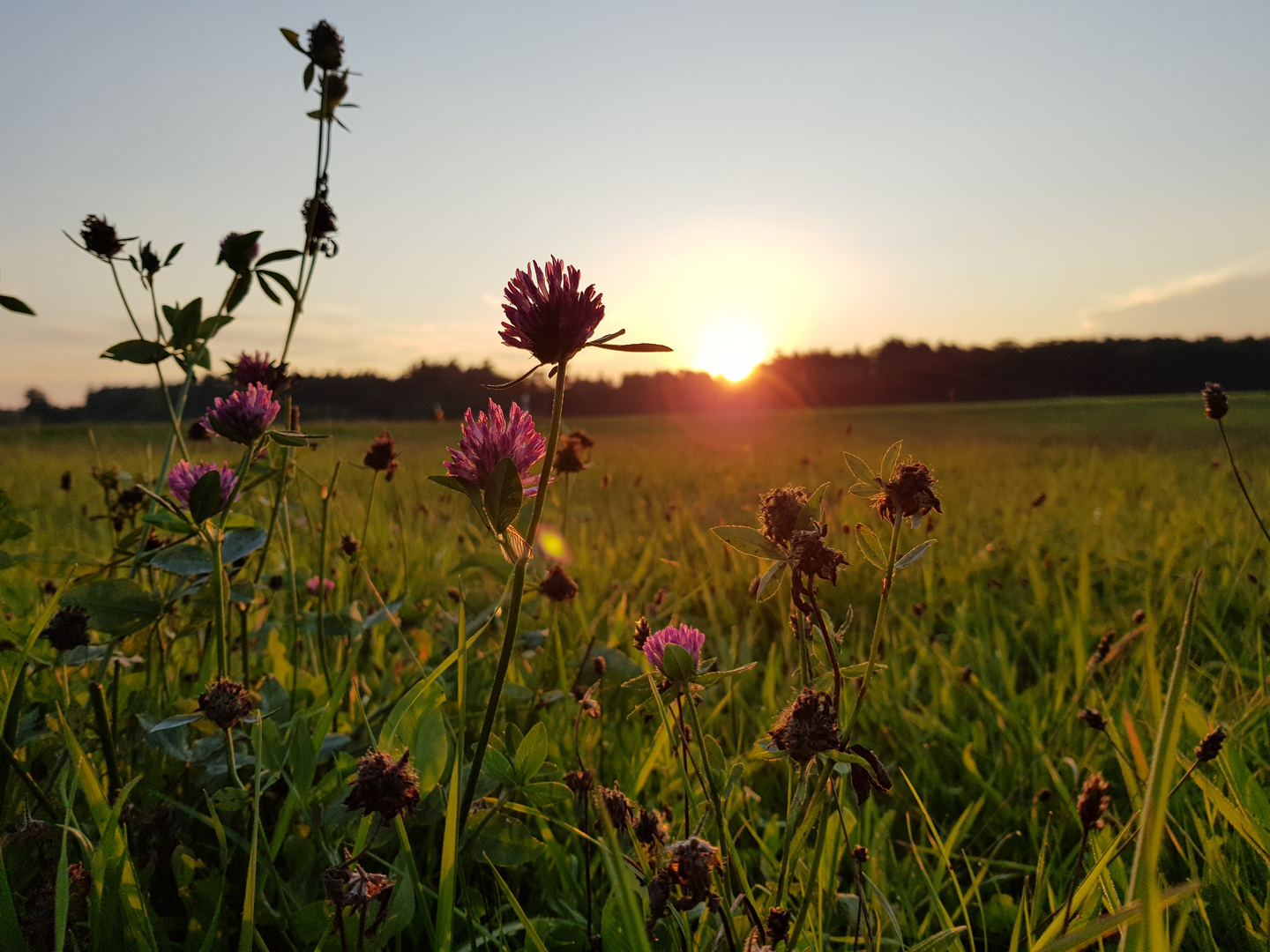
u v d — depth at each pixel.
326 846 0.34
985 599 0.88
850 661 0.55
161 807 0.35
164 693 0.43
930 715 0.57
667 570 0.93
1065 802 0.44
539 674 0.48
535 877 0.39
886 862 0.40
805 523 0.24
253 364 0.45
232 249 0.44
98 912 0.27
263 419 0.36
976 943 0.38
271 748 0.37
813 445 3.88
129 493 0.60
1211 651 0.68
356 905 0.24
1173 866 0.40
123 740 0.39
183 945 0.32
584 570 0.82
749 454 3.15
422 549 0.90
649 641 0.30
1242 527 1.00
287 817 0.32
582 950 0.34
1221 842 0.37
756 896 0.35
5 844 0.31
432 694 0.34
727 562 0.93
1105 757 0.49
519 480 0.25
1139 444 3.68
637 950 0.20
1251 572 0.83
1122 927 0.23
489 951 0.32
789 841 0.26
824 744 0.23
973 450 3.49
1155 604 0.79
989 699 0.57
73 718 0.39
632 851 0.29
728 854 0.28
